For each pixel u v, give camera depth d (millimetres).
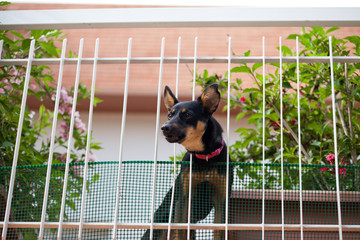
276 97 3928
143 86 6867
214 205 3215
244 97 4488
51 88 4770
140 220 2879
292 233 3041
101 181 2920
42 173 3037
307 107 4160
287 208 3109
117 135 6902
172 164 2994
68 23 3121
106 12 3119
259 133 4258
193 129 3061
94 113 7016
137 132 6891
